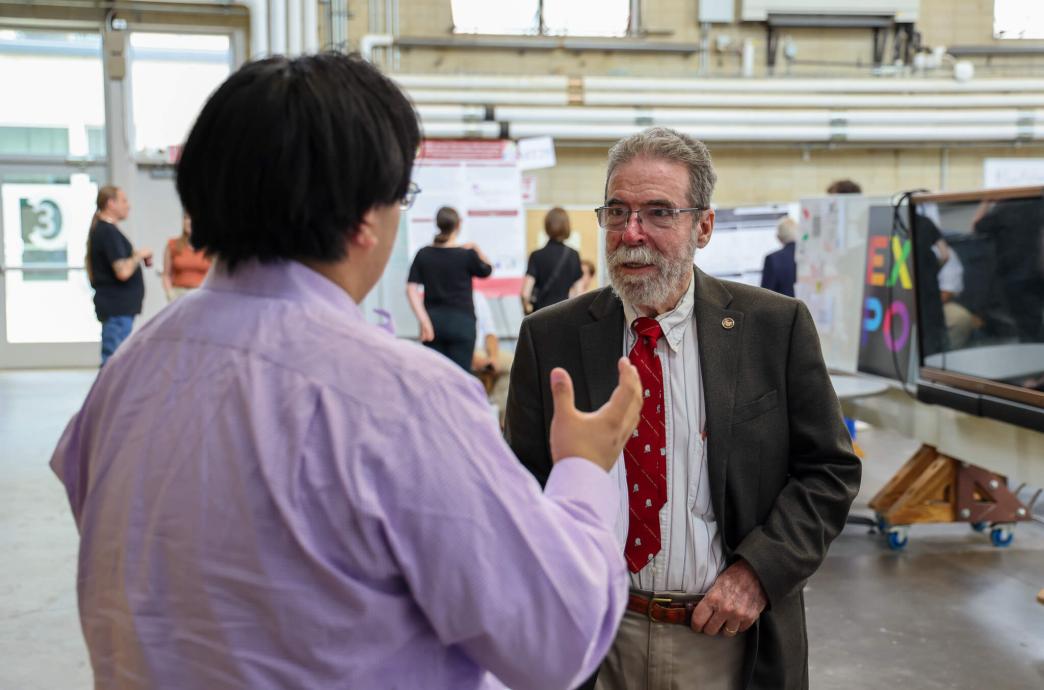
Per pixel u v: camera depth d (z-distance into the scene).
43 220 9.78
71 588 3.88
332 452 0.80
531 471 1.73
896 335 4.48
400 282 8.82
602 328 1.71
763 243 8.00
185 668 0.83
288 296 0.88
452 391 0.84
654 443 1.65
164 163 9.76
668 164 1.62
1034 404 3.22
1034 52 10.07
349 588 0.80
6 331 9.84
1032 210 3.05
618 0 9.85
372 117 0.88
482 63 9.77
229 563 0.81
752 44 9.82
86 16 9.48
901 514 4.39
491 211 8.45
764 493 1.66
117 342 6.97
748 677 1.62
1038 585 4.01
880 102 9.49
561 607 0.82
